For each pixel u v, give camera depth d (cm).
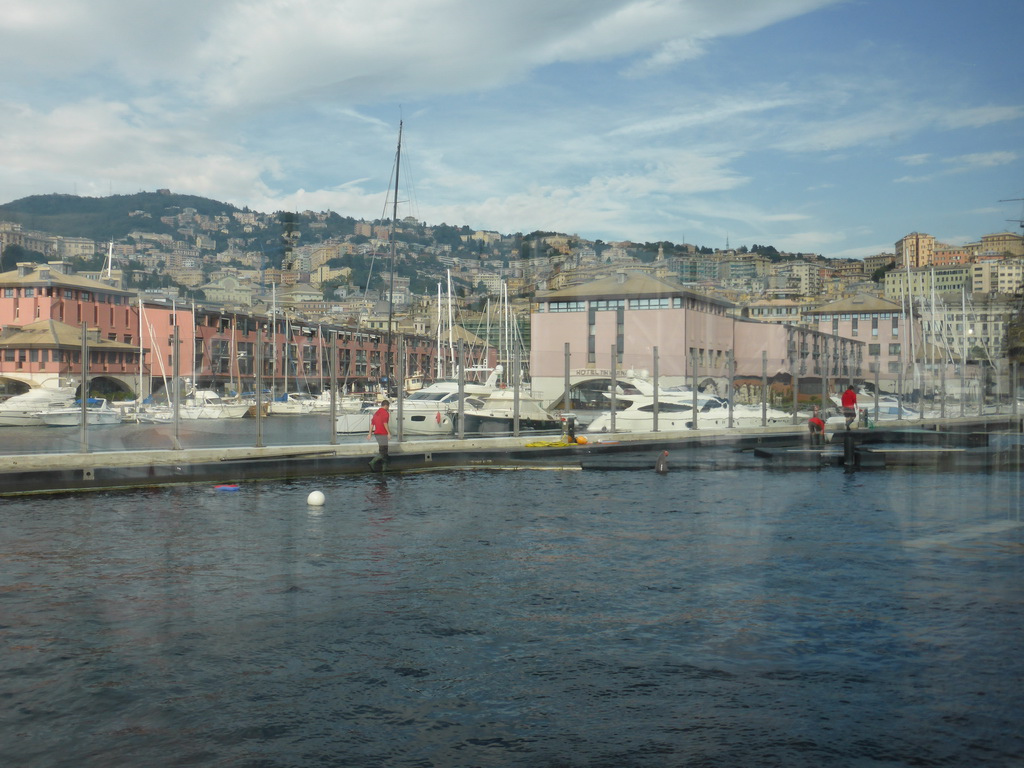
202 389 2719
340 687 628
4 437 2388
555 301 5647
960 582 958
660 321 5406
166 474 1947
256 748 522
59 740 534
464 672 661
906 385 4247
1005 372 4409
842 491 1856
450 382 3725
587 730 549
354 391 3741
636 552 1144
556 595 903
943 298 6931
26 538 1265
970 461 2578
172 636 755
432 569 1039
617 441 2814
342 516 1484
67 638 749
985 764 496
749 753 512
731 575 999
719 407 3238
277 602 877
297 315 6844
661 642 737
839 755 509
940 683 630
